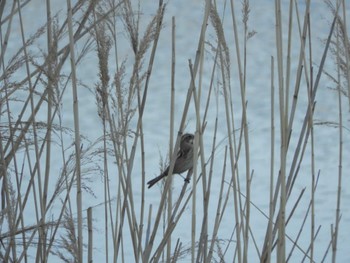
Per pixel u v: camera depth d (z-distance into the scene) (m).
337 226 9.50
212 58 10.00
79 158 8.91
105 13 9.75
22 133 9.30
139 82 9.71
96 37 9.75
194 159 9.20
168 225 9.37
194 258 9.14
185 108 9.16
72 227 9.01
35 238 9.20
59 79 9.53
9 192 9.48
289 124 9.33
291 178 9.43
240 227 9.68
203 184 9.73
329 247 9.92
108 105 9.73
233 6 9.33
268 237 9.40
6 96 9.12
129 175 9.58
